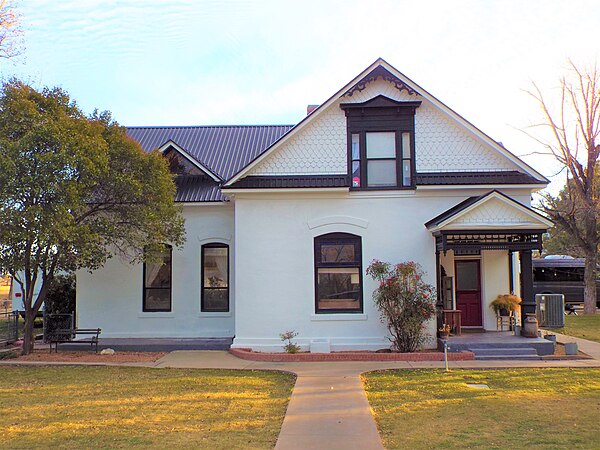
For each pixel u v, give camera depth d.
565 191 34.28
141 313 17.75
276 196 16.16
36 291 23.94
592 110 28.47
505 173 16.06
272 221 16.14
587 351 15.23
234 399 9.74
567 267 32.88
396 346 15.05
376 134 16.42
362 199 16.12
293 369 12.85
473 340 15.09
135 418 8.40
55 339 16.97
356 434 7.52
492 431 7.64
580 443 7.07
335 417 8.42
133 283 17.88
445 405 9.15
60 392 10.38
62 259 14.55
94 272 17.89
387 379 11.52
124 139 15.08
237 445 7.02
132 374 12.30
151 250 15.34
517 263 17.52
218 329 17.72
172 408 9.05
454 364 13.34
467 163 16.19
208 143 21.39
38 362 13.80
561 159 29.30
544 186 15.71
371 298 15.84
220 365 13.55
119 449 6.86
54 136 12.74
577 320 24.12
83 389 10.65
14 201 12.62
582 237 30.28
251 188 15.80
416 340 14.89
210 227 17.94
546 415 8.47
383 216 16.06
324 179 16.14
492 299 17.38
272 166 16.33
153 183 14.95
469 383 11.04
